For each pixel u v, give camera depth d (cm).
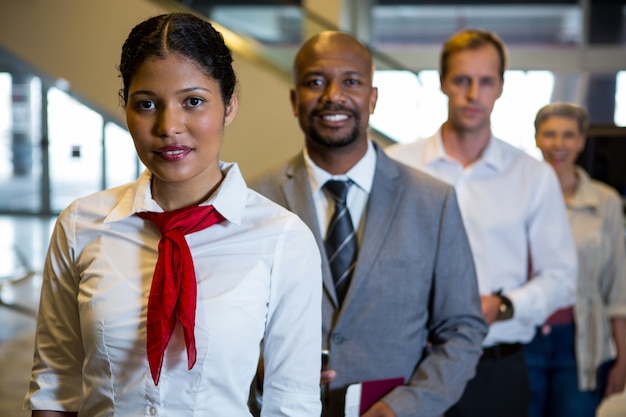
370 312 203
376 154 218
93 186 1240
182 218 143
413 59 986
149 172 151
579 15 1009
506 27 1025
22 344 627
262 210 151
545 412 309
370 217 209
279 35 590
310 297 152
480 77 266
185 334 136
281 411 150
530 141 934
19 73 1239
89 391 146
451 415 255
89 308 144
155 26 136
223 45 142
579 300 316
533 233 269
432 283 212
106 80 566
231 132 564
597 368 321
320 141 210
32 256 984
